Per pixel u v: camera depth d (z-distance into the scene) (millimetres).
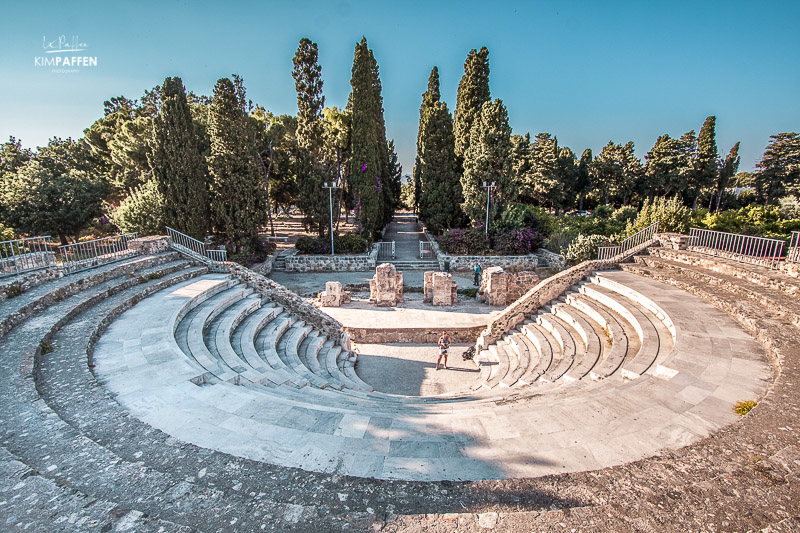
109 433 4902
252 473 4109
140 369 7309
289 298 14422
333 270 25328
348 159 28469
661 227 19656
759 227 22625
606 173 54031
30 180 24656
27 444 4457
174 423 5469
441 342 12305
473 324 14867
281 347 11734
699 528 3240
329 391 8438
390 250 29328
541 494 3793
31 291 10125
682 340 8406
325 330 14125
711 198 51969
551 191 50656
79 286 11242
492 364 12203
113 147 30219
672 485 3891
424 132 31641
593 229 29234
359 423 5621
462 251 26609
